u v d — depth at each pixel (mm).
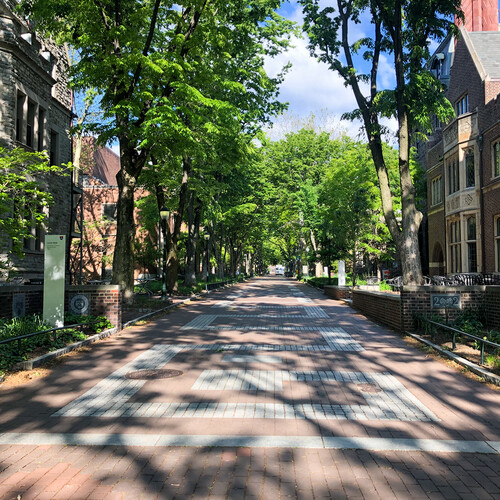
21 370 7812
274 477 3979
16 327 9516
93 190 42188
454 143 24766
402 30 17047
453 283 21516
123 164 16531
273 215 48875
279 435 4938
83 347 10094
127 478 3959
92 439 4820
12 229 10570
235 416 5551
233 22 20500
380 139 17484
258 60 24516
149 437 4871
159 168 21797
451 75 28281
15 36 18109
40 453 4484
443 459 4355
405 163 15875
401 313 12211
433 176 29516
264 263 135125
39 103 20297
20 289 11844
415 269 15633
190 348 10078
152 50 16734
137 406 5941
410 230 15734
